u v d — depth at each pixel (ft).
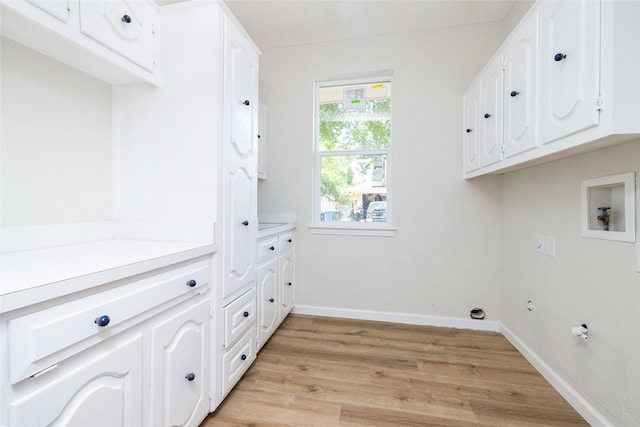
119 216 4.50
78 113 4.00
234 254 4.58
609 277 3.82
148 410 2.92
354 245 7.91
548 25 3.71
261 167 8.03
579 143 3.19
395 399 4.57
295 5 6.46
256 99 5.40
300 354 5.93
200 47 4.15
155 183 4.35
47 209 3.65
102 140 4.34
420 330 7.16
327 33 7.57
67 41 3.12
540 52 3.91
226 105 4.35
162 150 4.32
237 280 4.69
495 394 4.70
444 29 7.32
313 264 8.16
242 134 4.85
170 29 4.27
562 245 4.79
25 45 3.32
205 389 3.90
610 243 3.80
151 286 2.94
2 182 3.21
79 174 4.02
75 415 2.18
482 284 7.21
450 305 7.39
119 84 4.44
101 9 3.42
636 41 2.70
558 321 4.88
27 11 2.64
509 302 6.66
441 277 7.43
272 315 6.50
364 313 7.84
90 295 2.31
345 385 4.91
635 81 2.70
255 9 6.60
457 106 7.27
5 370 1.78
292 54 8.18
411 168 7.55
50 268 2.43
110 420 2.49
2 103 3.19
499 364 5.60
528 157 4.24
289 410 4.29
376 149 8.00
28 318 1.89
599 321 3.98
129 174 4.46
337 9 6.59
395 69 7.60
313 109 8.15
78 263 2.64
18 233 3.32
